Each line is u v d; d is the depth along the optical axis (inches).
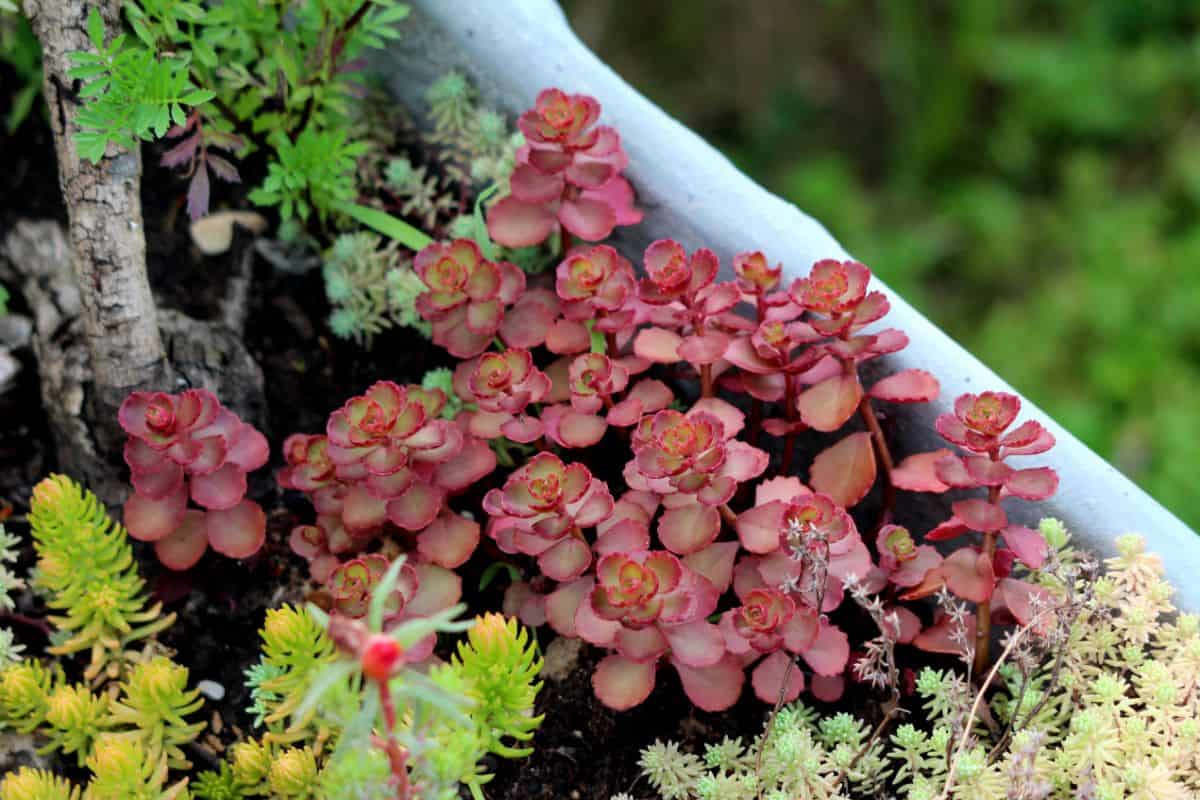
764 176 50.0
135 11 22.9
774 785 22.0
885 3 48.2
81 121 21.7
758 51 49.1
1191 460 39.2
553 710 23.1
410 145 26.0
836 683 22.7
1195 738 21.7
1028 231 47.2
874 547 24.0
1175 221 46.5
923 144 49.3
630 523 22.1
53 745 22.0
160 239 25.7
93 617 22.8
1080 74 47.9
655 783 22.4
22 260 25.4
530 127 23.4
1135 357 42.2
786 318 23.4
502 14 24.9
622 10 49.1
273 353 25.4
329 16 24.5
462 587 23.9
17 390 24.8
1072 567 21.9
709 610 21.8
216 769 22.8
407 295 25.0
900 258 46.8
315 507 23.6
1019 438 21.9
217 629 23.6
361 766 19.4
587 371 22.8
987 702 23.0
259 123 24.8
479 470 22.7
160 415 22.2
